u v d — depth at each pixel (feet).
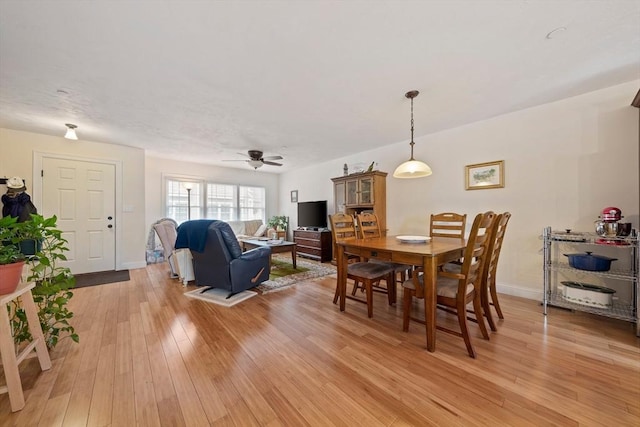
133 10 4.68
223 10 4.72
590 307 7.51
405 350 6.03
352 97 8.43
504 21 5.09
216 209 20.81
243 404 4.37
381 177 14.37
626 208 7.70
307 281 12.09
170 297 9.80
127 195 14.60
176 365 5.46
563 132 8.67
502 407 4.25
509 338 6.52
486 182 10.42
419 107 9.26
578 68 6.83
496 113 9.83
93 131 11.76
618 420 3.96
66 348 6.12
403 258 6.63
